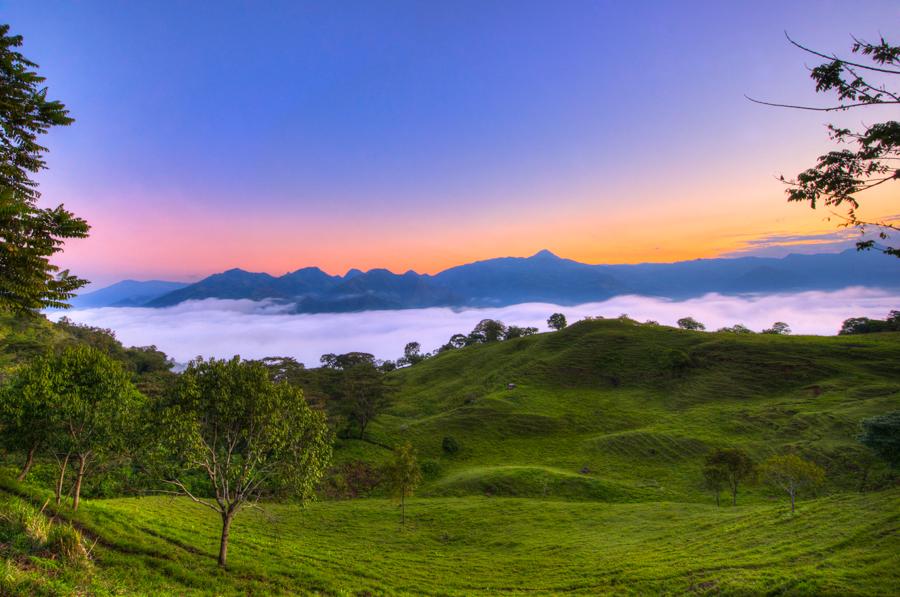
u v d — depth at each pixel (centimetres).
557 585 3325
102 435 3145
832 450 7131
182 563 2677
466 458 8925
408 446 6022
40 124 1759
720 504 6209
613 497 6675
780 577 2622
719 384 11350
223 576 2650
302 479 2905
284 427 2858
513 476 7375
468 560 4144
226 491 2878
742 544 3544
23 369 3381
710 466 6347
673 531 4484
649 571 3294
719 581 2792
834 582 2378
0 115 1661
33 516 2106
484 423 10375
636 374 12912
